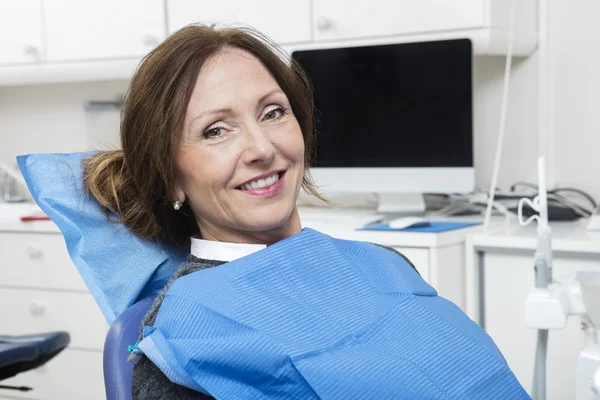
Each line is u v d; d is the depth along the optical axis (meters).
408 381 0.98
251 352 0.94
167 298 1.03
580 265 1.88
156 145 1.15
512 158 2.48
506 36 2.24
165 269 1.29
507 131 2.49
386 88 2.26
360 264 1.18
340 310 1.06
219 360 0.94
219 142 1.13
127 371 1.11
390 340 1.04
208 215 1.17
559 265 1.90
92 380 2.60
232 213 1.15
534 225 2.15
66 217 1.26
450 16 2.20
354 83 2.29
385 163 2.28
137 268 1.26
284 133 1.16
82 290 2.57
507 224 2.15
